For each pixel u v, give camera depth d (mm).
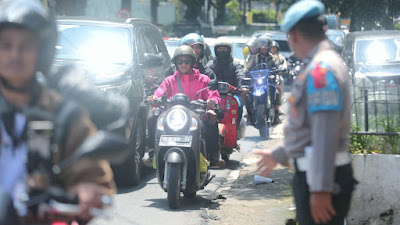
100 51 12695
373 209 7453
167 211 9688
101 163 3836
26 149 3732
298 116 4793
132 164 11609
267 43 18406
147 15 64312
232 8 118750
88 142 3729
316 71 4594
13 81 3779
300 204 4918
